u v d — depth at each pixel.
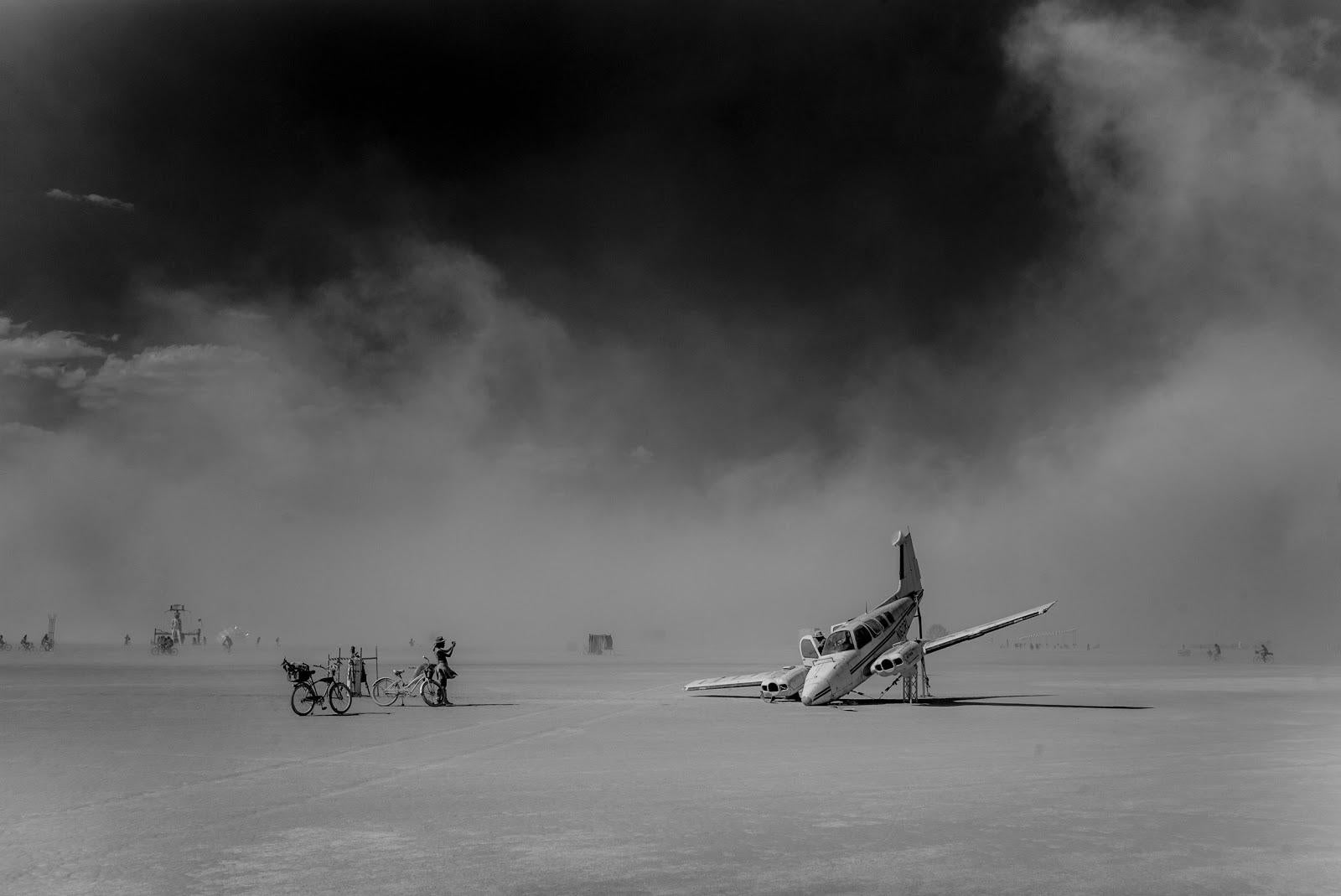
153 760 21.58
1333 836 13.32
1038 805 15.64
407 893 10.76
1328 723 29.19
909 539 44.75
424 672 38.25
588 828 14.02
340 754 22.52
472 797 16.66
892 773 19.19
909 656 38.25
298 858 12.35
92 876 11.57
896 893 10.64
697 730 27.81
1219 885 10.92
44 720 31.45
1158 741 24.48
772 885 10.95
